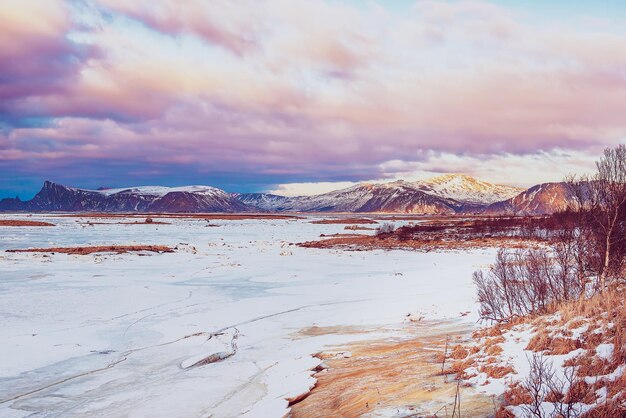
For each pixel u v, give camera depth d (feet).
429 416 23.06
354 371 33.78
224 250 146.92
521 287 47.06
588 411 19.60
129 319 56.08
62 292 72.23
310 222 416.46
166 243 171.32
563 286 42.78
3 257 112.57
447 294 63.93
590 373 23.29
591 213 45.73
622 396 19.99
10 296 68.64
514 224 221.25
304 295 71.72
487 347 32.63
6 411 30.60
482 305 48.34
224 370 37.65
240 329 51.34
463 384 27.07
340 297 69.62
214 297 70.23
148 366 39.34
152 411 30.07
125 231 252.42
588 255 46.83
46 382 35.78
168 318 56.80
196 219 507.71
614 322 28.48
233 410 29.50
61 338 47.73
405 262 116.26
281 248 156.25
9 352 42.91
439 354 35.32
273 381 34.30
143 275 91.61
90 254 122.83
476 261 115.34
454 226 246.88
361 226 325.62
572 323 30.66
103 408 30.81
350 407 26.50
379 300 65.16
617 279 41.83
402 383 29.04
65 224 323.57
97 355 42.42
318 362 37.40
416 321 50.16
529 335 32.58
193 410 29.89
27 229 255.50
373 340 43.24
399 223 366.02
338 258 126.00
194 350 43.75
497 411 21.95
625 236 43.06
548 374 24.31
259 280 87.15
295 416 26.76
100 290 74.43
